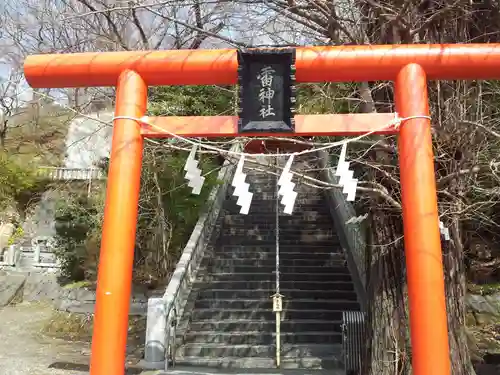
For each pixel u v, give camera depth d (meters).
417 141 4.17
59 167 20.48
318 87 7.06
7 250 17.98
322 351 8.38
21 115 23.98
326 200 14.61
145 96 4.56
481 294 10.05
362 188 5.53
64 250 15.53
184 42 10.00
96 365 3.83
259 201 14.60
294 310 9.44
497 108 6.16
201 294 10.06
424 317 3.79
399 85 4.35
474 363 7.83
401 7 5.77
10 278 16.22
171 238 12.66
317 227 13.12
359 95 6.48
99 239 14.55
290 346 8.48
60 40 10.25
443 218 5.80
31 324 12.70
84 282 14.70
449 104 5.71
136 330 11.27
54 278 16.27
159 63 4.46
